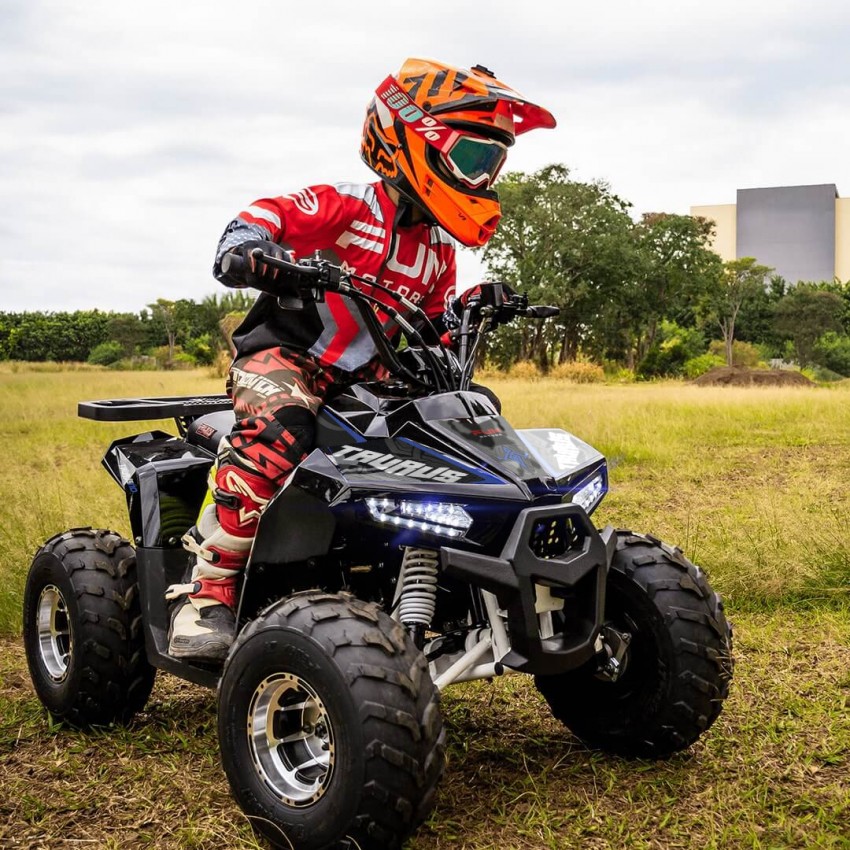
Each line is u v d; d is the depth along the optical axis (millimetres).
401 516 2580
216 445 3520
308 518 2705
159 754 3311
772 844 2574
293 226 2916
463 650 2863
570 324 62969
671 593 2957
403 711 2369
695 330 75688
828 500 7051
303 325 3037
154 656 3256
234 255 2623
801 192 155250
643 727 3018
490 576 2537
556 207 58219
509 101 2826
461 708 3625
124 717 3508
